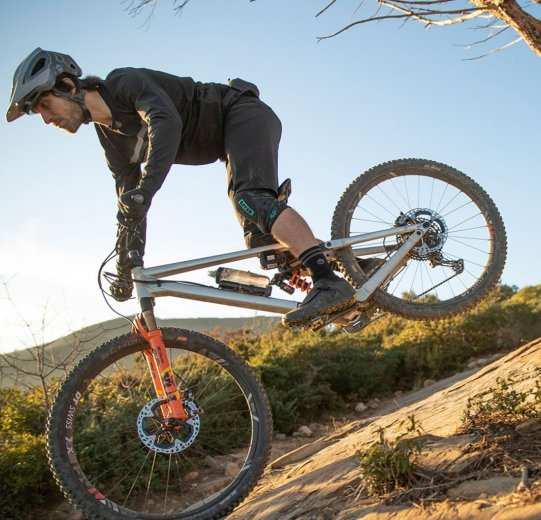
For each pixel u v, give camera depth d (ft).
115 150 9.73
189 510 9.06
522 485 6.39
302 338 33.01
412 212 10.34
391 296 10.11
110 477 17.71
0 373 21.25
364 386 30.01
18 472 16.79
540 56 10.99
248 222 9.69
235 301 9.21
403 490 7.34
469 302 10.28
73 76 8.82
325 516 7.85
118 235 9.58
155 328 9.10
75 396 8.92
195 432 9.02
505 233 10.62
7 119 8.98
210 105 9.49
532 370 10.91
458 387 13.14
